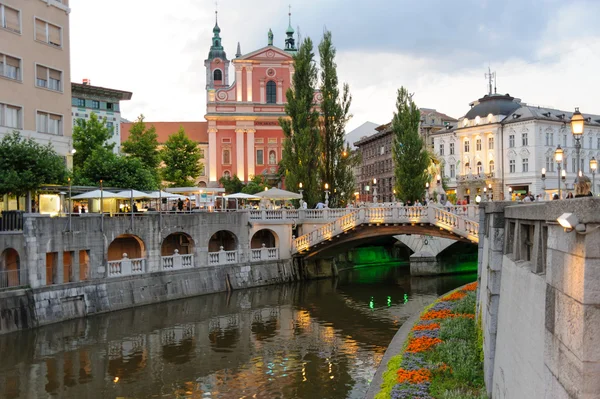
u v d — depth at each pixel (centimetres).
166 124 10925
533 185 7988
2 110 3862
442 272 5409
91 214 3781
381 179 10700
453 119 10456
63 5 4375
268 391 2267
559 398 811
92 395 2252
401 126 5950
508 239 1509
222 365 2620
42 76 4200
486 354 1662
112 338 3094
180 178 7869
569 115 8644
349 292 4497
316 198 5672
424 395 1593
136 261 4022
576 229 724
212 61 11469
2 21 3875
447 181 8806
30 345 2931
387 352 2162
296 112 5759
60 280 3438
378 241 6456
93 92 7762
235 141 9469
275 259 5009
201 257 4506
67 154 4400
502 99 8744
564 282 807
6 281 3094
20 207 4003
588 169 8662
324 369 2531
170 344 2986
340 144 5816
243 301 4153
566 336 788
